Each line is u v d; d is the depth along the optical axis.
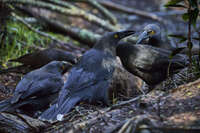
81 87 9.13
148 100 8.34
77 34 17.67
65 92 9.06
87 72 9.34
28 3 16.98
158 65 10.55
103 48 10.00
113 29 19.33
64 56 11.80
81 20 22.55
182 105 7.57
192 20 9.92
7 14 14.55
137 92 11.13
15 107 8.86
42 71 9.84
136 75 11.12
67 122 8.41
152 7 29.19
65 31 18.03
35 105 9.31
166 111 7.43
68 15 18.52
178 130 6.38
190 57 10.09
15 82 11.62
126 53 10.83
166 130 6.43
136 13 23.45
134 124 6.61
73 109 9.37
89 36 17.41
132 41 15.16
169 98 8.09
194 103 7.54
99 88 9.35
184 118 6.88
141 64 10.63
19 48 13.98
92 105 9.52
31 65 11.74
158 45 12.20
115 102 9.84
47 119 8.49
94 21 18.98
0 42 14.21
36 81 9.38
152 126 6.55
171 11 27.31
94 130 7.34
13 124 8.20
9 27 14.98
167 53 10.79
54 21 18.12
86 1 20.33
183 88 8.48
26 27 15.95
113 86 10.73
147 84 11.38
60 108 8.70
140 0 31.84
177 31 21.84
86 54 9.83
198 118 6.77
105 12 20.84
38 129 8.26
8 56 13.59
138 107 8.05
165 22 24.02
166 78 10.79
